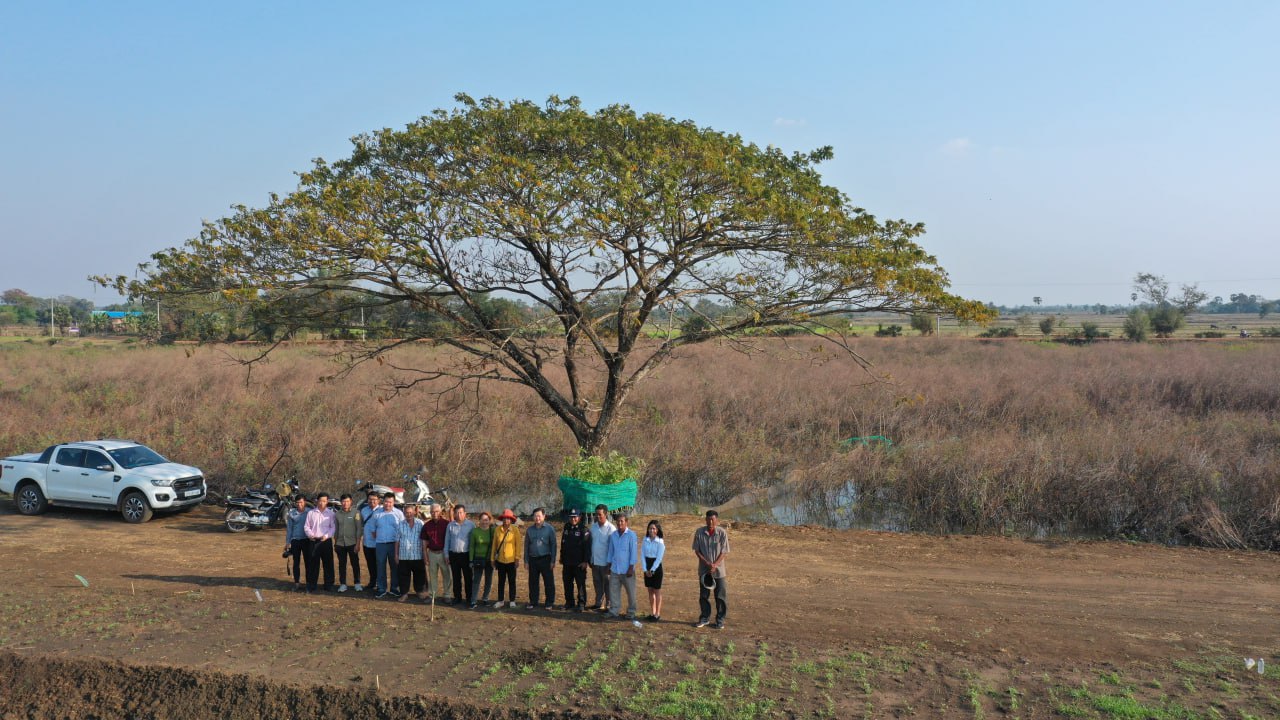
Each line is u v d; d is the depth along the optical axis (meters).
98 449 16.53
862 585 11.68
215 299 13.93
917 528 15.91
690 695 7.83
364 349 15.17
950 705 7.60
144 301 14.45
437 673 8.44
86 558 13.39
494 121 13.48
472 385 27.84
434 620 10.20
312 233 12.37
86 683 8.47
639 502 18.30
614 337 18.05
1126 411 23.73
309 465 19.11
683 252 13.70
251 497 15.62
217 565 13.09
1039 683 8.06
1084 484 15.46
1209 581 11.73
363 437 20.72
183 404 26.02
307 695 8.00
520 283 14.61
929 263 13.05
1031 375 30.83
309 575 11.64
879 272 12.21
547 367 31.48
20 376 33.88
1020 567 12.57
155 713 8.07
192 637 9.50
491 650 9.08
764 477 19.03
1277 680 8.08
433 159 13.57
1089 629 9.77
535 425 21.95
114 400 26.44
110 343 58.50
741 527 15.25
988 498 15.74
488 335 14.66
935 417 23.70
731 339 15.20
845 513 17.00
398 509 11.66
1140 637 9.46
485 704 7.68
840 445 20.42
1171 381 28.17
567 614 10.55
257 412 23.94
